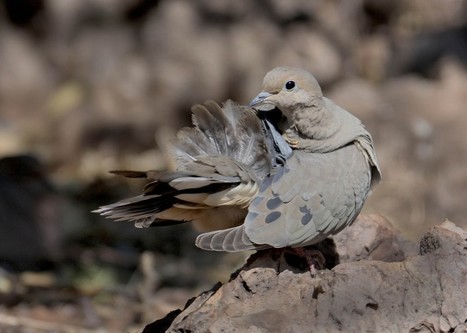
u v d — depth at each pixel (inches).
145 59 750.5
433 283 252.5
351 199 270.4
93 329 460.4
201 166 256.2
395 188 577.0
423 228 558.6
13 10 787.4
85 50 772.6
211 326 246.2
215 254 565.0
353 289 248.7
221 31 745.6
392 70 731.4
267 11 751.1
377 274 252.5
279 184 265.0
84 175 685.9
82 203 633.0
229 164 259.6
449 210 569.3
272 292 257.0
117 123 726.5
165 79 735.1
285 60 732.7
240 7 749.3
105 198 641.0
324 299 248.7
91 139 725.9
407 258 280.4
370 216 304.3
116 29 769.6
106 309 486.6
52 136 730.8
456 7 807.7
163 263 553.3
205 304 257.6
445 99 627.8
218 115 272.7
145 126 727.7
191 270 543.5
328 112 276.1
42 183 570.3
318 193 265.4
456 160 583.5
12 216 552.1
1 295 494.3
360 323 245.9
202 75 732.0
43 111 761.6
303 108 274.2
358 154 277.1
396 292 250.1
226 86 732.7
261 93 277.1
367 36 786.8
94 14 775.1
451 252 259.3
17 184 561.3
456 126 600.7
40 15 784.9
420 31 789.2
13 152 705.0
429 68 711.7
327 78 732.7
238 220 272.5
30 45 788.0
